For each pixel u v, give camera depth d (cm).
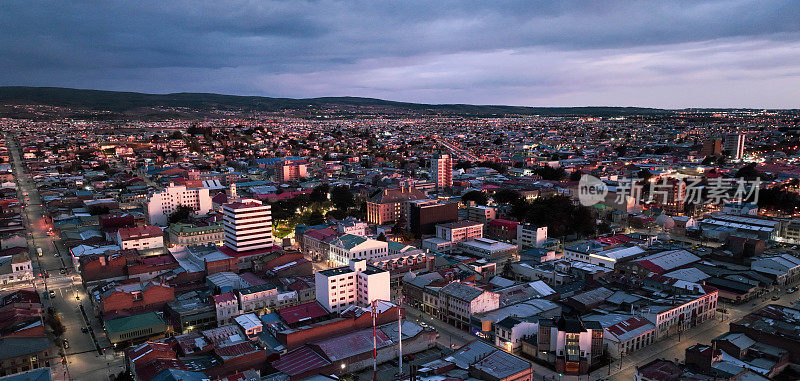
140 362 17250
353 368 18838
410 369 17038
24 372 17750
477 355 18675
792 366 18675
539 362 19438
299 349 19425
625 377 18225
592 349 18950
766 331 19575
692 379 16350
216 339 19325
